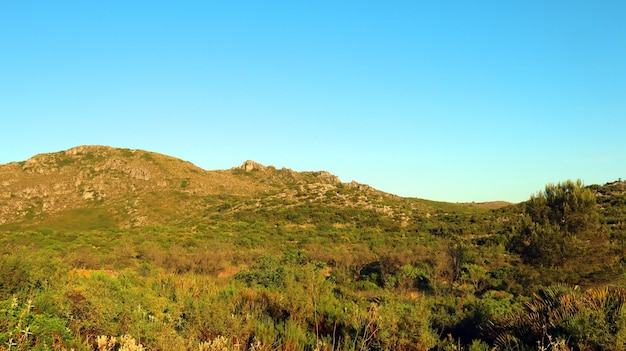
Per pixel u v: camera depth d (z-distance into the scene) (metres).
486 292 20.44
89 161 117.00
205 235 50.88
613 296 7.52
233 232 54.41
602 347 6.25
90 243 42.84
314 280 11.64
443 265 25.62
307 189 85.06
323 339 7.73
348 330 8.47
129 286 10.50
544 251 21.47
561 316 7.36
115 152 124.69
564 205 22.38
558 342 6.30
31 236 48.72
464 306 13.88
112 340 6.16
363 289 23.98
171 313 7.71
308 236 51.41
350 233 53.44
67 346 5.81
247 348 6.97
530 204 24.12
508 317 8.92
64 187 101.25
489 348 8.19
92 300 7.20
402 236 50.94
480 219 55.06
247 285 18.80
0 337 5.02
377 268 29.62
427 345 8.10
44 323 5.95
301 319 9.12
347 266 29.92
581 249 20.95
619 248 22.11
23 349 5.10
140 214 85.69
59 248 37.22
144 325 6.64
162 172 114.19
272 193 86.75
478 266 24.58
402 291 20.58
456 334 10.48
